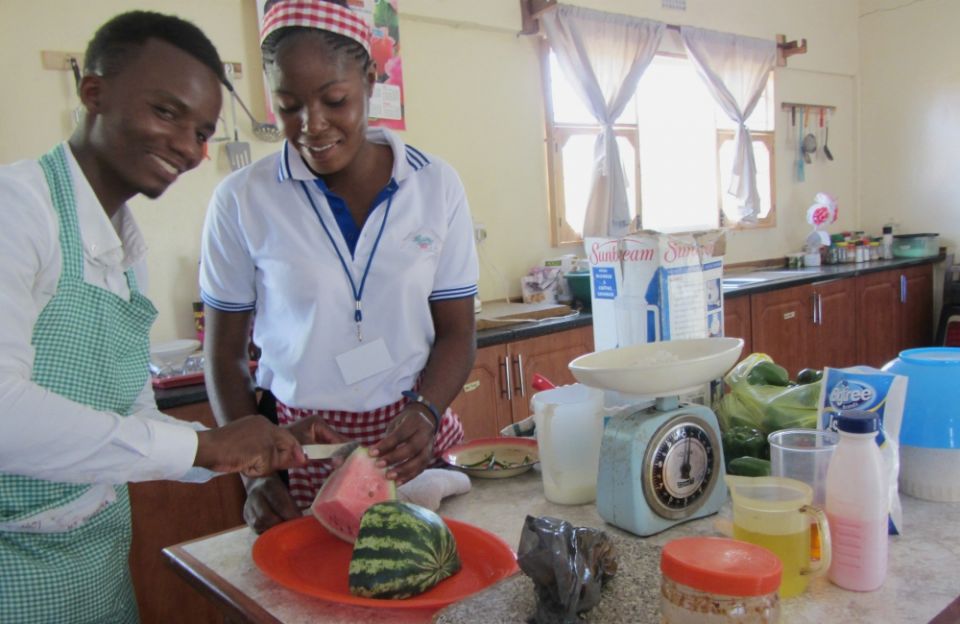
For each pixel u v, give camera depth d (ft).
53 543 3.33
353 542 3.30
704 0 14.92
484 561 3.01
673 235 4.04
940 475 3.31
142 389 3.81
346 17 3.61
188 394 6.88
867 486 2.55
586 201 12.94
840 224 18.72
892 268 15.94
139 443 2.81
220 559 3.27
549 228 12.91
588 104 12.62
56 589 3.33
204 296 4.53
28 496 3.18
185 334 9.04
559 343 10.20
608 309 4.25
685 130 15.35
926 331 17.35
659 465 3.15
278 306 4.28
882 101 18.21
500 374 9.53
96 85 3.07
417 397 4.09
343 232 4.24
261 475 3.27
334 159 3.86
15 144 7.83
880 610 2.44
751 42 15.38
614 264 4.14
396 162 4.30
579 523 3.43
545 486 3.78
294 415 4.41
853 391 3.36
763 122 16.76
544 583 2.36
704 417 3.33
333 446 3.56
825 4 17.54
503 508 3.71
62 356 3.11
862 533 2.55
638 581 2.59
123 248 3.60
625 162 14.12
